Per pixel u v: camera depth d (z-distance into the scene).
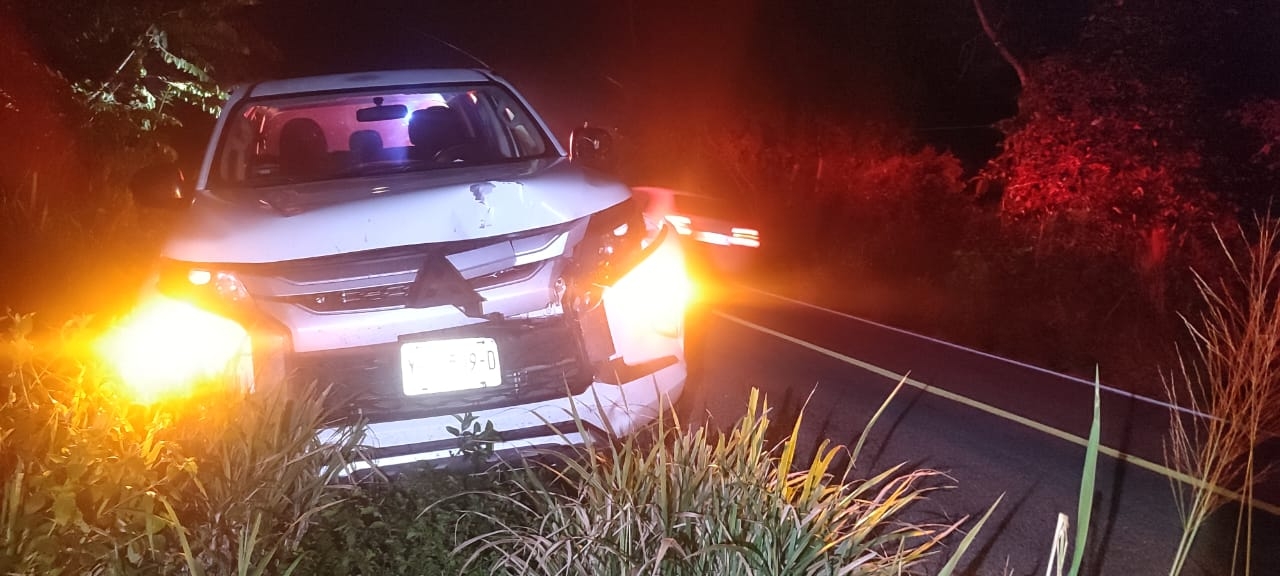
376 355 4.04
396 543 3.65
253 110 5.76
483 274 4.09
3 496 3.53
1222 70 13.58
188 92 14.12
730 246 14.61
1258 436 3.85
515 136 5.96
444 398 4.05
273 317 3.97
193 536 3.59
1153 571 4.45
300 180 5.25
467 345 4.07
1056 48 16.56
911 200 17.34
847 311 12.87
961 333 12.13
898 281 15.34
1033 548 4.62
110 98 12.51
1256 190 12.51
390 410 4.01
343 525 3.65
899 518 4.86
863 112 21.61
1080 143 12.89
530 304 4.15
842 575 3.35
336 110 6.07
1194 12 12.89
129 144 12.51
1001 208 14.43
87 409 4.05
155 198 5.16
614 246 4.37
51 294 6.38
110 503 3.53
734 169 22.53
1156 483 5.62
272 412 3.82
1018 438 6.42
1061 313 11.31
